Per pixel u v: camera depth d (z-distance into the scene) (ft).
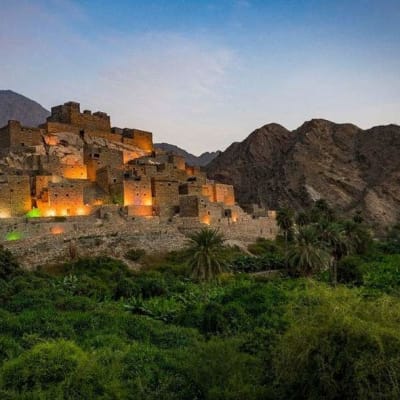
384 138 641.81
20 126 284.00
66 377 58.49
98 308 120.67
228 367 64.39
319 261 181.16
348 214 510.99
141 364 70.90
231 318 109.29
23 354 65.21
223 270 154.10
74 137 314.14
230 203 333.83
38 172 254.88
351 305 48.52
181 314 119.75
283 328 89.61
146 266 199.52
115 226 214.90
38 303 120.78
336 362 43.34
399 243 322.75
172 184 272.31
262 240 284.61
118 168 270.87
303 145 652.48
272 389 53.42
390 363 41.19
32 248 181.16
